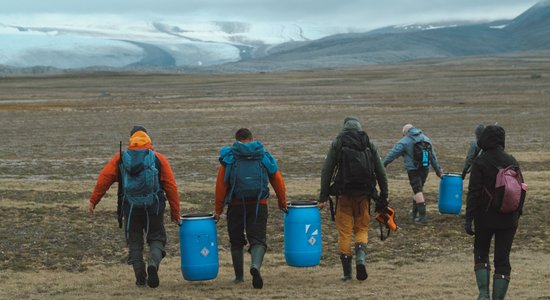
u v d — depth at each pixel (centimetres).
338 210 913
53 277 997
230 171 870
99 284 942
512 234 732
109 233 1298
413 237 1268
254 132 3531
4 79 18738
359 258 899
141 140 851
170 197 859
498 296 723
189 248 890
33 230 1314
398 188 1780
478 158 736
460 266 1036
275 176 881
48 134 3534
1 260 1105
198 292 854
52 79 18562
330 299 801
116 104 6162
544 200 1577
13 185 1836
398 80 12631
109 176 848
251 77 17425
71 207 1526
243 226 891
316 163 2364
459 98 6500
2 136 3441
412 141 1392
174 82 15112
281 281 937
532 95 6775
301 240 918
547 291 835
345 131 898
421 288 868
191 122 4166
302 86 11112
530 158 2414
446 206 1450
